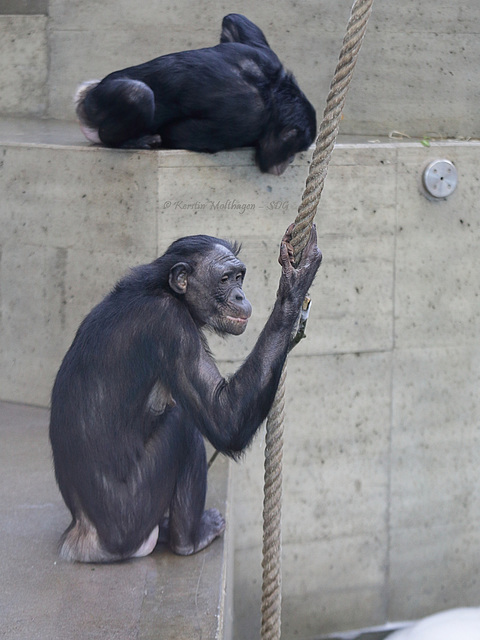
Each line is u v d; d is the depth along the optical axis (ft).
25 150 30.40
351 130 41.11
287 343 16.98
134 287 19.07
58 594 18.65
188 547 20.48
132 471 19.01
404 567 34.32
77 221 29.84
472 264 32.76
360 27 15.16
